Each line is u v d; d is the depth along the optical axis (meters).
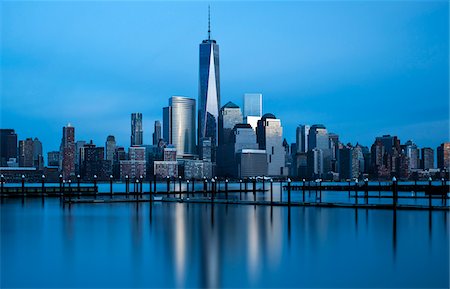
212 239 66.12
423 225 79.56
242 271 46.84
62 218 94.50
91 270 47.31
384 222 84.12
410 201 148.75
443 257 52.91
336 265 49.19
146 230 75.44
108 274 45.81
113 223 85.69
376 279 43.84
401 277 44.44
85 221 89.06
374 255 54.19
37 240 65.44
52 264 49.97
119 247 59.75
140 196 177.00
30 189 185.75
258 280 43.66
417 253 55.22
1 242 63.75
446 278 44.03
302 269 47.56
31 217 96.81
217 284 42.53
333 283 42.62
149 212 108.38
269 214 102.38
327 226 79.38
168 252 56.31
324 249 58.00
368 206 114.56
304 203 124.88
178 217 96.81
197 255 54.50
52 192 178.88
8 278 44.47
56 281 43.47
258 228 77.56
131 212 108.56
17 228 78.38
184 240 65.38
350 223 83.25
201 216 98.81
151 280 43.72
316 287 41.56
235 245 61.00
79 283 42.91
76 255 54.59
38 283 42.91
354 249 57.94
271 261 51.19
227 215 100.19
